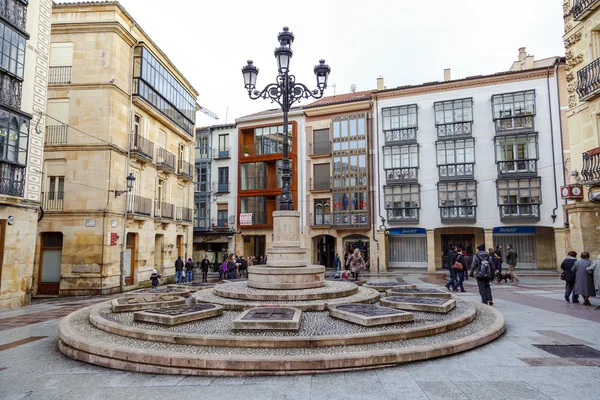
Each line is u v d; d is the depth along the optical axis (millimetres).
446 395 4426
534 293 13891
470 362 5578
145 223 21375
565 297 11523
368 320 6719
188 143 28031
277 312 7320
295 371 5172
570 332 7375
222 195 35594
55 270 18141
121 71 19406
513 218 26500
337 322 7156
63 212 18016
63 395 4656
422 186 29125
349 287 9922
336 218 31172
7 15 12758
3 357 6387
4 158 12617
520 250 28016
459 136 28172
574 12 14859
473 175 27750
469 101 28172
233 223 34688
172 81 24719
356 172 31047
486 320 7922
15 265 13234
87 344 6031
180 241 27031
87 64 18781
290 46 10992
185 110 26984
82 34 18969
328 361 5211
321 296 8820
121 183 19156
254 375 5168
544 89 26547
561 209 25688
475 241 29359
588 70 14328
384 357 5391
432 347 5758
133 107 20516
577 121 15484
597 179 13836
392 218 29594
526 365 5438
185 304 9305
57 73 18797
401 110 30031
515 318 8797
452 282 15188
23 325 9469
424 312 8273
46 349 6957
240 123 35625
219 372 5215
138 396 4586
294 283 9570
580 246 15000
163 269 23500
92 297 16672
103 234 17797
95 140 18359
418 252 30672
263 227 33531
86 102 18578
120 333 6715
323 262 33344
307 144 33125
